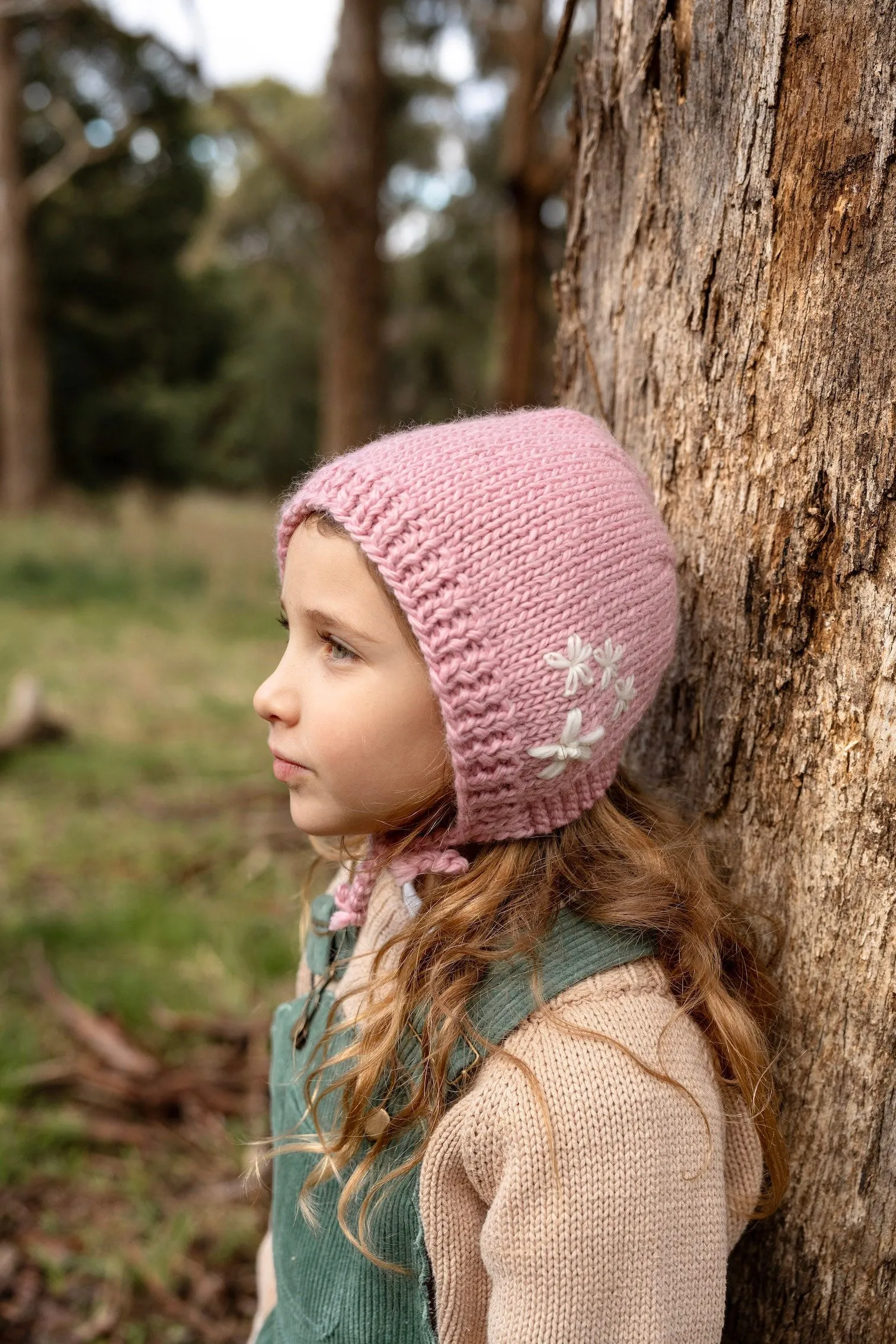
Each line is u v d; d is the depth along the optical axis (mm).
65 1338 1893
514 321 4699
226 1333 1922
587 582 1048
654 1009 1039
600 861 1127
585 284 1481
